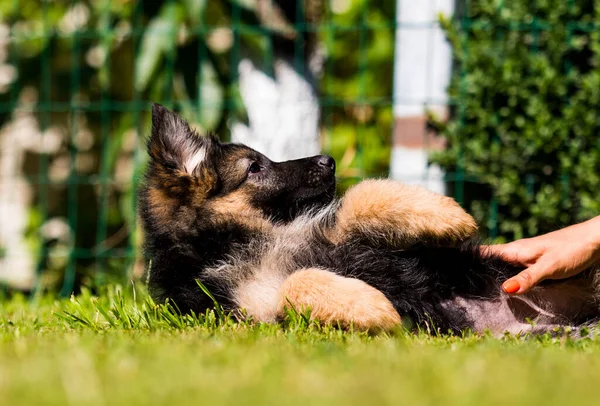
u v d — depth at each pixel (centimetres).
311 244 504
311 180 557
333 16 1078
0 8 959
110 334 404
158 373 275
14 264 991
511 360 311
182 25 859
